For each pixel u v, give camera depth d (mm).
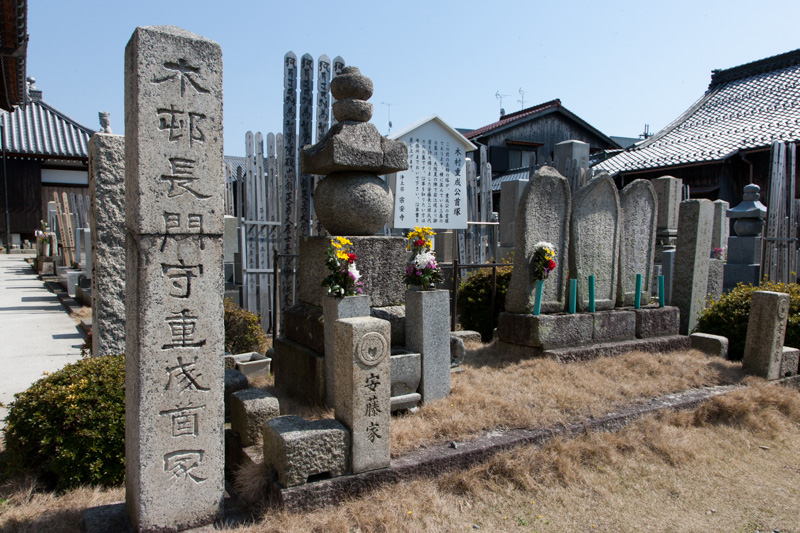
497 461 3842
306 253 5480
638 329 6852
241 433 3949
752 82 19047
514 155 21281
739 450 4676
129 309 2912
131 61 2807
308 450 3271
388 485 3525
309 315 5172
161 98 2803
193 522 2973
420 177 9594
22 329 8375
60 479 3486
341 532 3062
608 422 4586
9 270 17078
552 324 6023
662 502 3801
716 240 10570
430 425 4176
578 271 6520
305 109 7727
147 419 2816
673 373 5816
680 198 10930
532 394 4871
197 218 2906
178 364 2889
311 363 4840
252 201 8266
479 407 4547
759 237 11500
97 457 3510
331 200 5199
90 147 5207
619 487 3918
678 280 7672
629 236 7168
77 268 12422
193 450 2949
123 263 5117
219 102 2959
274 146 8344
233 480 3820
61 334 8047
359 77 5270
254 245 8352
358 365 3402
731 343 6988
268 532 3008
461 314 8109
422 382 4676
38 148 21047
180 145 2857
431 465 3693
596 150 22578
